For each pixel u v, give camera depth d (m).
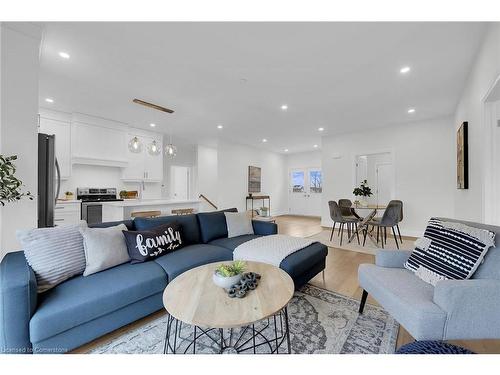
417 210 4.75
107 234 1.91
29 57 1.93
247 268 1.77
